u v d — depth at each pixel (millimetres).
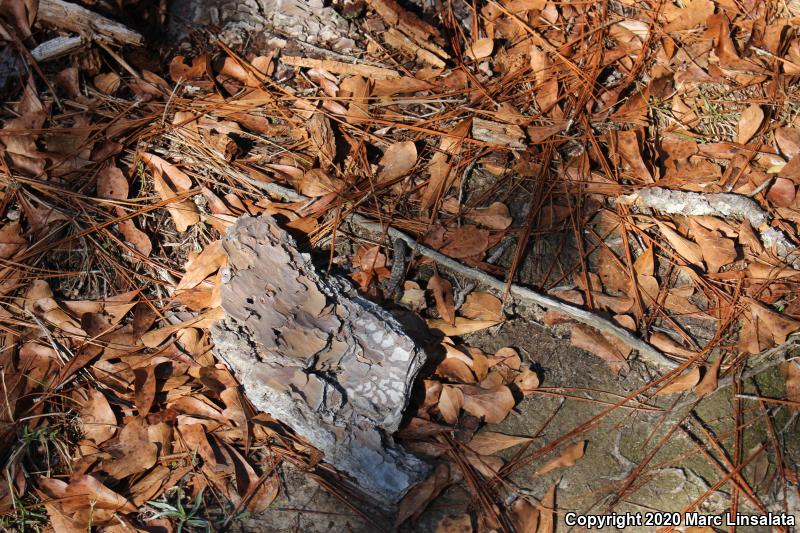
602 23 1872
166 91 1791
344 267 1707
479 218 1735
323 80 1810
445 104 1808
